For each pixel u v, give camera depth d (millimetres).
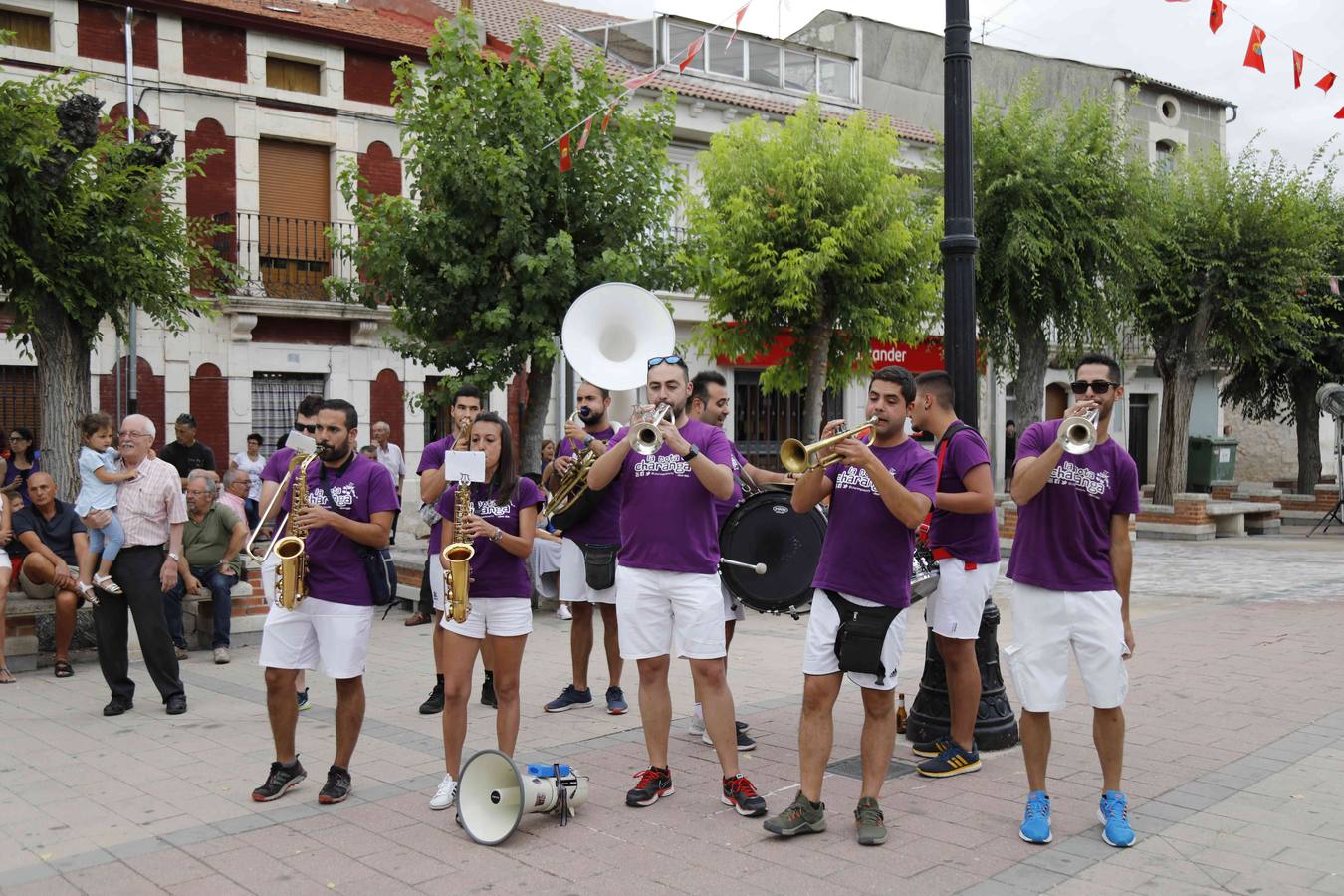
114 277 10375
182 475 13023
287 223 16984
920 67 27219
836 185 15492
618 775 5484
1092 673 4492
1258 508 20156
